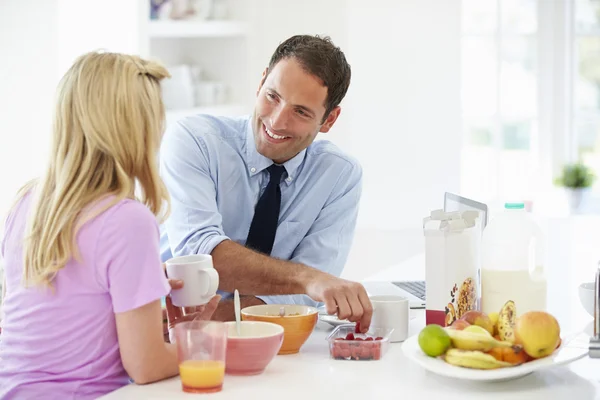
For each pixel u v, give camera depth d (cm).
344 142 482
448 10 477
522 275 203
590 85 532
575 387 173
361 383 176
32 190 189
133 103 178
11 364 182
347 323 222
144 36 378
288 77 233
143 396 169
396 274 307
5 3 339
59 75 354
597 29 527
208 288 191
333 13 466
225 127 258
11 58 344
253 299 234
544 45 526
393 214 491
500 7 521
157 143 184
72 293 176
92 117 175
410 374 182
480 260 222
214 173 253
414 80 481
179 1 414
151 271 173
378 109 482
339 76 241
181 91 420
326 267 265
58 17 352
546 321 171
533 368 170
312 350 203
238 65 459
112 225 172
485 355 169
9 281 187
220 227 245
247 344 179
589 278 290
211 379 170
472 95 527
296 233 262
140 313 173
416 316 238
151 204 185
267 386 174
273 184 255
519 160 534
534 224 205
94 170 177
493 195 532
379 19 474
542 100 530
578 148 536
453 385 175
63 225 172
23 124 348
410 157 487
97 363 178
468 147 530
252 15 458
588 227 411
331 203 265
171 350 181
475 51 523
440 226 205
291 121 238
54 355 178
